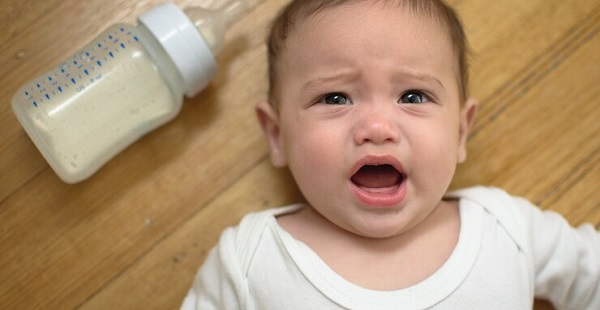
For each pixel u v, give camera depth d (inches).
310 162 28.0
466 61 32.9
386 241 29.6
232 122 35.4
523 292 28.9
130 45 33.0
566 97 35.4
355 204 27.9
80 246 34.8
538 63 35.5
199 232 35.1
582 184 35.1
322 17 28.6
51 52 34.8
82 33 35.0
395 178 30.0
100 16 35.1
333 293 27.7
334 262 29.2
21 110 31.9
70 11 35.0
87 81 32.8
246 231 30.5
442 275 27.9
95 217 34.9
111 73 33.0
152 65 33.0
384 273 28.6
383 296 27.5
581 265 31.2
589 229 32.4
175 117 35.3
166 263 34.9
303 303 28.0
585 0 35.6
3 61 34.7
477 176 35.3
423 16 28.7
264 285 28.8
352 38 27.6
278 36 31.0
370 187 29.7
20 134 34.7
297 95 29.0
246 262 29.5
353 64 27.5
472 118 32.5
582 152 35.2
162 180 35.2
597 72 35.3
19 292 34.4
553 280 31.2
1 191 34.6
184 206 35.2
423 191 27.9
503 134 35.3
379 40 27.5
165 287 34.8
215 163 35.3
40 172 34.7
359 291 27.6
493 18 35.4
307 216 31.4
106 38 33.4
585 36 35.3
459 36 31.3
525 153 35.3
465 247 28.6
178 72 32.4
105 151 33.7
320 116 28.1
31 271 34.5
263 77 35.4
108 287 34.7
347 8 28.4
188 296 31.7
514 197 32.8
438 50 28.8
